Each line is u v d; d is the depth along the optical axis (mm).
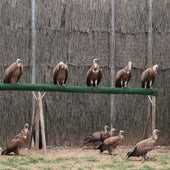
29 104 20672
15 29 20484
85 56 21016
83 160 17938
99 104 21203
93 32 21078
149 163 17531
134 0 21344
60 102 20906
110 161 17797
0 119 20453
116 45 21266
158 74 21578
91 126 21172
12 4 20438
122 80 19859
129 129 21453
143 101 21531
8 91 20484
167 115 21734
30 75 20625
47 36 20719
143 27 21438
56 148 20734
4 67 20391
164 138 21797
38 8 20625
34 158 18094
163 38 21609
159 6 21547
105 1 21125
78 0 20922
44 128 20109
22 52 20547
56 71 19250
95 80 19578
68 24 20859
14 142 18766
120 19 21266
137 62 21406
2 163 17047
